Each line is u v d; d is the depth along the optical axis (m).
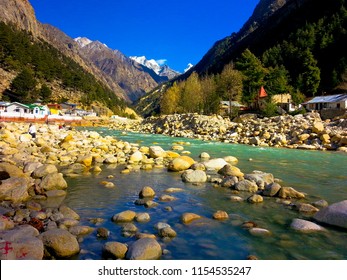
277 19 158.50
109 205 9.09
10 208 8.12
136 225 7.38
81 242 6.33
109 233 6.82
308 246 6.40
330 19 109.88
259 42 146.38
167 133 45.75
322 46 98.38
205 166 14.92
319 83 86.56
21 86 101.81
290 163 18.08
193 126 44.84
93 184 11.62
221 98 76.06
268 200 9.73
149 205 9.00
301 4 147.12
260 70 67.75
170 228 6.93
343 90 78.25
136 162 16.56
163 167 15.41
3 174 10.18
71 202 9.31
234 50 172.00
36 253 5.36
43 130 30.14
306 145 26.92
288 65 100.69
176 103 87.69
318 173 14.93
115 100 185.50
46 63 136.50
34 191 9.83
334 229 7.28
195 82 83.75
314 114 38.38
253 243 6.52
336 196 10.51
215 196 10.15
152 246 5.77
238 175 12.88
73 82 142.62
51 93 119.31
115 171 14.22
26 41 146.88
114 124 76.62
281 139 28.83
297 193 10.06
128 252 5.70
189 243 6.46
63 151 18.66
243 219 7.95
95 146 21.75
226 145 27.86
